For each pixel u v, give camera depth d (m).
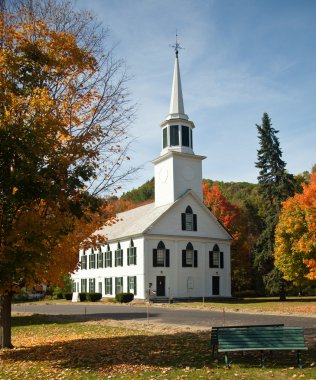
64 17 14.15
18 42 12.69
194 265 45.56
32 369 11.17
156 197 48.59
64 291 54.41
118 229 50.38
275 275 43.31
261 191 48.38
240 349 10.33
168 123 47.75
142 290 42.56
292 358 11.38
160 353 12.52
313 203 29.59
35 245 11.20
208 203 59.84
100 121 14.15
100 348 13.98
